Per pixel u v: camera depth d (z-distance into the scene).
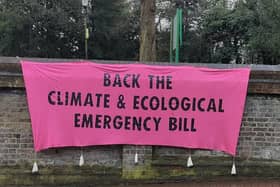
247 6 28.45
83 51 35.88
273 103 8.54
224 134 8.47
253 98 8.55
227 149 8.48
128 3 38.81
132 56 37.72
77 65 8.45
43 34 34.25
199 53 32.66
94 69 8.46
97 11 36.22
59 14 33.72
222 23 29.97
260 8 25.41
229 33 29.92
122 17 37.66
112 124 8.45
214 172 8.53
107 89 8.45
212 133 8.48
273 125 8.53
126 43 37.44
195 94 8.47
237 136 8.46
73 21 34.91
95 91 8.44
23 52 33.91
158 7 37.00
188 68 8.51
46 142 8.38
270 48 24.81
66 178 8.47
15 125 8.40
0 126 8.38
